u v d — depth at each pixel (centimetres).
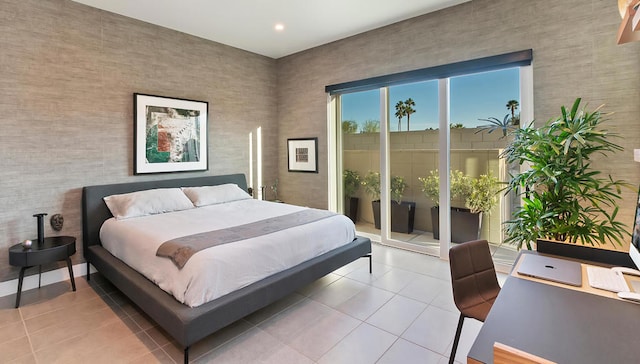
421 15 380
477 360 91
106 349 218
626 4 148
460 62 354
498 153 352
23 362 204
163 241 253
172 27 409
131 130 384
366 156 468
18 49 303
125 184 375
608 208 280
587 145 246
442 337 230
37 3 312
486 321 113
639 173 266
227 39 454
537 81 310
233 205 409
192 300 203
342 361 205
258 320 254
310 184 514
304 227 297
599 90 279
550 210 259
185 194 409
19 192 309
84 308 276
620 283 140
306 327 244
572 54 291
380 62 418
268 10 363
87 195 344
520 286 142
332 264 299
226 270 220
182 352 214
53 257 288
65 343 224
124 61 374
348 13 373
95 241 348
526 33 314
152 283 241
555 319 114
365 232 481
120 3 342
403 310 269
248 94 510
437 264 375
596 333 104
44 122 321
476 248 195
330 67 473
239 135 500
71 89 337
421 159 414
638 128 265
